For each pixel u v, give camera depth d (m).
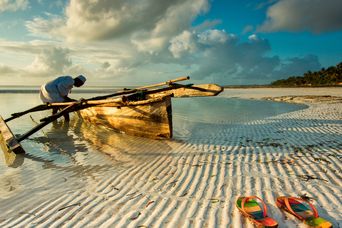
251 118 11.23
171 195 3.29
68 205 3.13
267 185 3.45
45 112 13.41
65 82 9.28
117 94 9.09
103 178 4.08
